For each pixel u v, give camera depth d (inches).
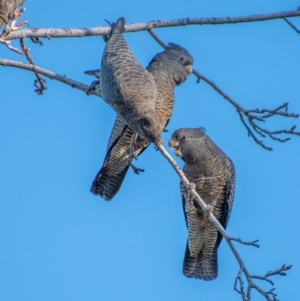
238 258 407.5
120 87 468.4
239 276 398.6
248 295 391.2
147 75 486.3
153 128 446.9
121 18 504.7
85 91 498.9
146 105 463.2
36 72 490.0
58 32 478.6
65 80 501.0
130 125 467.2
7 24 383.9
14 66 482.3
